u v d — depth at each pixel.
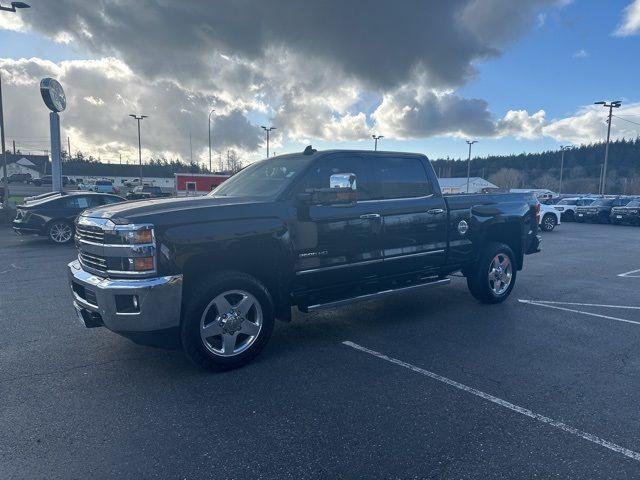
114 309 3.78
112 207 4.27
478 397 3.77
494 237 7.15
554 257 12.26
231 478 2.71
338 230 4.91
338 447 3.04
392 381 4.07
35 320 5.86
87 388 3.90
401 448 3.03
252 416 3.44
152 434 3.18
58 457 2.90
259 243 4.33
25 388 3.89
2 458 2.88
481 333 5.43
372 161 5.35
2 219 18.78
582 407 3.60
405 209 5.50
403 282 5.78
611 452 2.99
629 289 8.01
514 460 2.90
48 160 107.31
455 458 2.92
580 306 6.75
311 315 6.20
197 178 30.02
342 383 4.03
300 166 4.86
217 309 4.18
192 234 3.96
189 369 4.31
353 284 5.20
